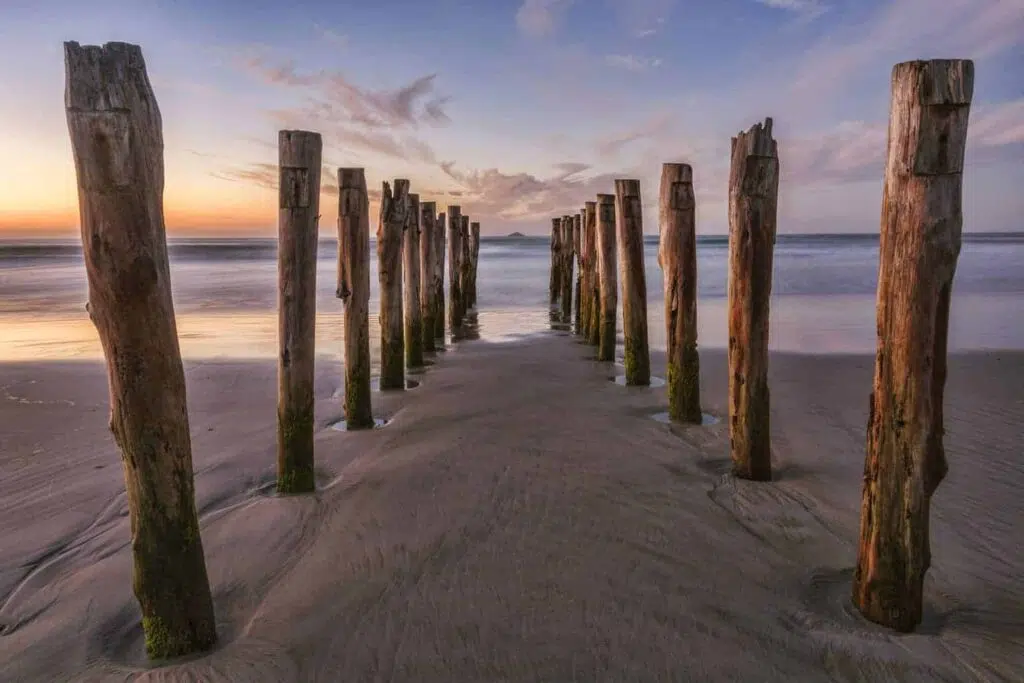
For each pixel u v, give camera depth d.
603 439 5.66
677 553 3.62
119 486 4.76
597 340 11.43
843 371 8.74
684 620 2.98
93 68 2.29
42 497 4.56
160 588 2.73
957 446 5.36
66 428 6.18
